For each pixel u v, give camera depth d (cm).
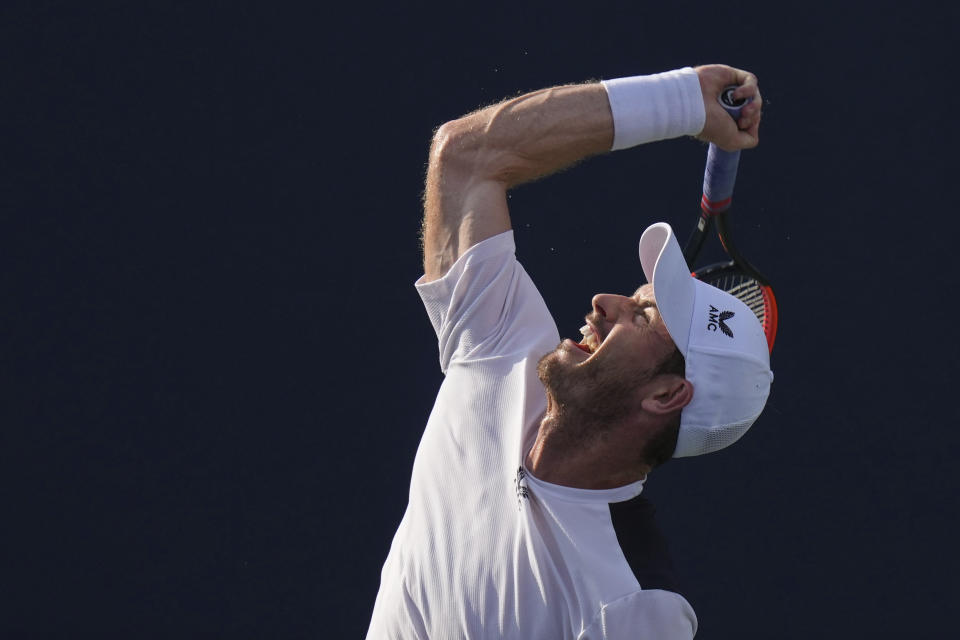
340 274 1916
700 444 794
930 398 1783
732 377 788
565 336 1867
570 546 765
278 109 1995
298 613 1739
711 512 1759
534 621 772
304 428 1847
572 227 1917
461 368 846
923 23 1939
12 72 2014
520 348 834
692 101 820
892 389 1794
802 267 1858
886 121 1908
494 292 838
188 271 1927
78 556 1794
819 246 1862
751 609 1703
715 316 801
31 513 1816
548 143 827
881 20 1950
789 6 1970
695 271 1030
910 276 1838
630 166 1938
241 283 1917
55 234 1950
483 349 840
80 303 1914
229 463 1831
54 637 1733
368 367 1867
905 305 1823
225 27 2034
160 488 1825
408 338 1880
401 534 862
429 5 2027
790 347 1820
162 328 1898
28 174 1973
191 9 2047
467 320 844
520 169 841
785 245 1870
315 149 1973
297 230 1939
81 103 2005
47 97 2008
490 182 839
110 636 1731
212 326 1897
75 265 1936
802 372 1812
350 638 1716
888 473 1761
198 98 2003
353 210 1941
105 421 1861
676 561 1730
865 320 1822
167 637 1734
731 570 1722
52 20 2044
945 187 1866
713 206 978
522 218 1923
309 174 1962
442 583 807
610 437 779
